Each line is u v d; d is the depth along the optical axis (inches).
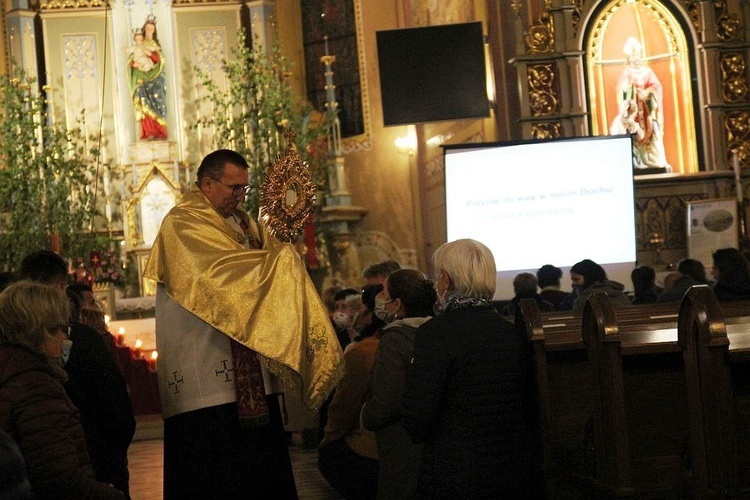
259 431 185.5
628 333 181.6
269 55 800.3
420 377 156.0
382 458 200.4
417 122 599.2
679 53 619.5
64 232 713.6
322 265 745.0
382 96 601.9
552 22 605.3
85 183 732.7
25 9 792.9
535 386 173.6
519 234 488.1
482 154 488.4
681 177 591.5
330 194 759.1
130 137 804.6
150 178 781.9
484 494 154.6
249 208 725.3
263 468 184.9
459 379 157.1
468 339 157.6
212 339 183.0
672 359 173.8
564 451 181.8
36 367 141.1
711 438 149.1
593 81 613.3
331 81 759.7
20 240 704.4
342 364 182.9
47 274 193.5
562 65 601.9
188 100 808.9
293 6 826.2
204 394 182.7
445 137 710.5
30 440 137.8
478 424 156.6
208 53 816.3
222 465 182.5
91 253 701.3
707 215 535.8
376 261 765.9
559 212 487.2
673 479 171.6
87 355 186.1
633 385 173.3
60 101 803.4
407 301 200.5
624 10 617.3
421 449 197.6
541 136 599.2
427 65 599.2
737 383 164.4
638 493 171.2
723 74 615.2
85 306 246.1
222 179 185.8
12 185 711.7
